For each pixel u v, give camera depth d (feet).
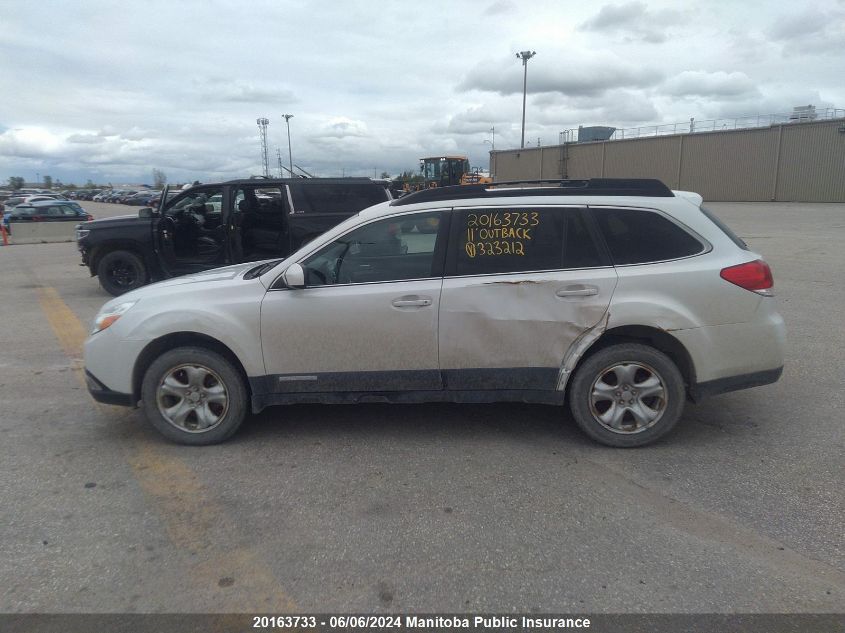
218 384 14.26
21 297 35.40
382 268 13.92
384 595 9.19
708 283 13.33
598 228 13.66
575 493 12.04
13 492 12.39
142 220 32.91
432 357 13.80
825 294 30.86
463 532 10.78
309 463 13.53
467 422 15.66
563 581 9.43
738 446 14.01
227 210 30.50
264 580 9.57
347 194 30.94
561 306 13.43
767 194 140.15
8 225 79.97
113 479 12.92
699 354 13.48
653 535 10.59
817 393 17.21
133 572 9.80
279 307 13.76
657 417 13.74
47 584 9.52
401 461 13.55
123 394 14.35
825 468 12.89
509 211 13.78
